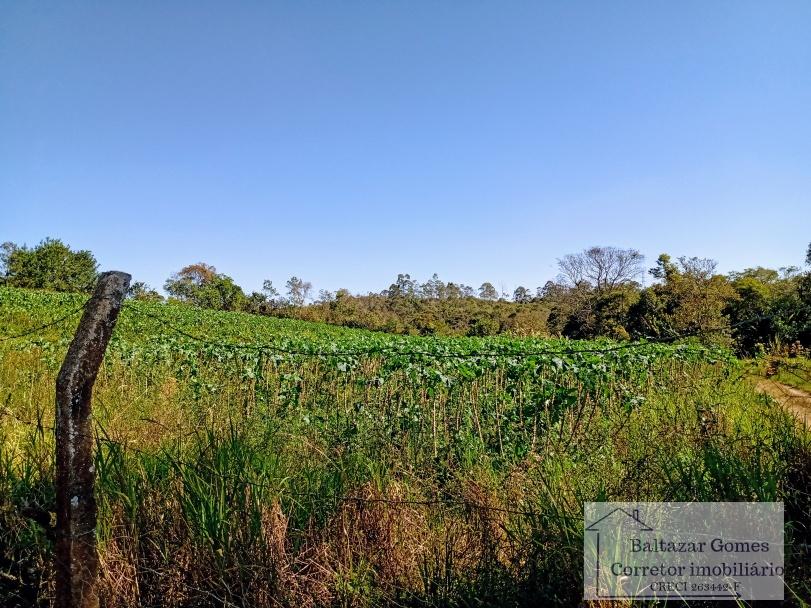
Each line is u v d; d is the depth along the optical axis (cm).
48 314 2630
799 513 338
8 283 5975
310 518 342
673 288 2473
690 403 648
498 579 306
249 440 446
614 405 805
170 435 489
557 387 713
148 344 1395
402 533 334
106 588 302
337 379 930
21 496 370
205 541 316
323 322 6119
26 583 323
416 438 642
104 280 283
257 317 4491
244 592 296
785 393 468
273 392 946
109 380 975
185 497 338
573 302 5419
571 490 367
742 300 2095
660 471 371
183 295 7506
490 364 796
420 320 5316
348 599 305
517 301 7888
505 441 669
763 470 357
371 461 436
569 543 301
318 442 511
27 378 894
